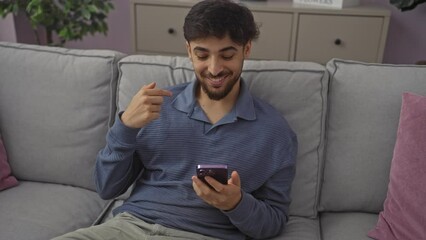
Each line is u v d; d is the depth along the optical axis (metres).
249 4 2.32
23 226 1.17
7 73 1.40
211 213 1.10
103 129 1.37
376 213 1.28
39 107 1.38
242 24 1.04
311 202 1.28
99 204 1.35
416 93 1.24
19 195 1.33
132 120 1.04
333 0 2.29
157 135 1.13
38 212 1.24
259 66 1.30
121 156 1.09
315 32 2.31
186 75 1.31
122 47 2.96
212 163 1.10
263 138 1.11
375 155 1.24
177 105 1.15
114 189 1.15
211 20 1.00
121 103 1.33
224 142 1.11
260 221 1.04
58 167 1.39
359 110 1.25
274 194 1.11
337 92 1.28
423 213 1.07
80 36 2.13
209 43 1.02
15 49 1.43
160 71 1.32
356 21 2.26
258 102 1.18
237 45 1.04
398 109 1.23
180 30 2.42
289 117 1.26
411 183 1.10
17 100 1.39
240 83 1.18
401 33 2.60
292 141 1.16
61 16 1.97
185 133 1.12
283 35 2.34
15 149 1.40
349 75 1.28
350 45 2.32
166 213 1.10
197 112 1.13
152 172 1.17
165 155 1.14
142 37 2.48
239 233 1.11
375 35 2.29
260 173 1.11
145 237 1.05
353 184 1.26
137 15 2.43
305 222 1.26
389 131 1.24
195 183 0.94
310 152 1.26
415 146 1.12
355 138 1.26
